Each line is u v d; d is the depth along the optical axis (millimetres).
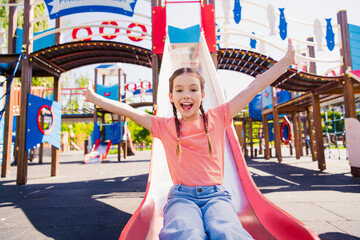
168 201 1315
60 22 7711
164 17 5770
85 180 6453
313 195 4086
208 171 1342
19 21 18375
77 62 7461
